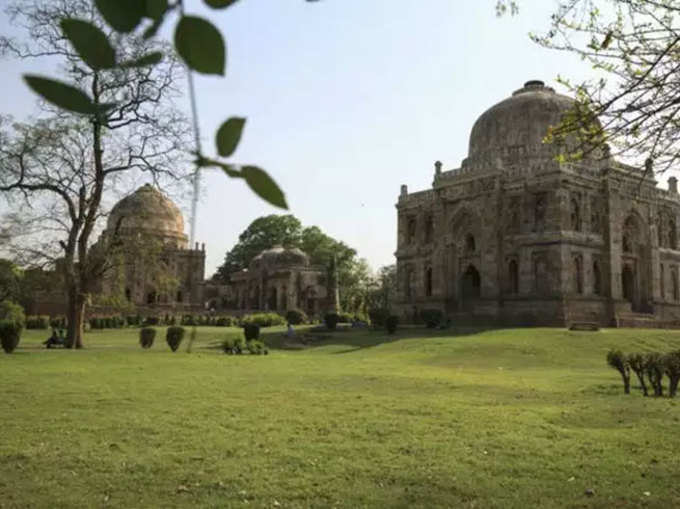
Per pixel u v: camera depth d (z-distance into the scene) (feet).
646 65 21.84
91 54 4.79
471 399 56.18
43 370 76.07
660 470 31.91
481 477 30.45
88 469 31.24
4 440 37.04
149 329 122.01
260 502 26.55
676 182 197.06
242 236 360.28
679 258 194.70
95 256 116.78
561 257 158.51
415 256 198.39
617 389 65.16
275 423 43.24
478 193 176.65
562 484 29.48
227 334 169.78
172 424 42.50
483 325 168.45
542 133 182.91
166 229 280.10
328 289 231.50
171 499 26.89
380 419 45.03
